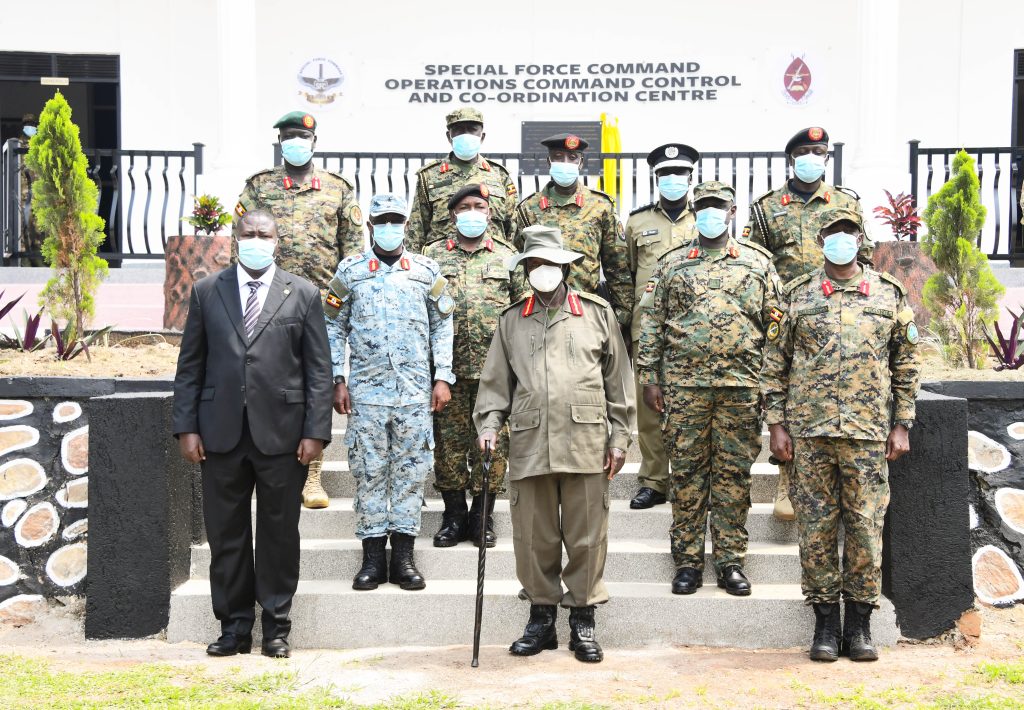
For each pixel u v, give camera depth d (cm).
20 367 641
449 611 525
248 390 491
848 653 493
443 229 630
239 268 509
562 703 425
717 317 528
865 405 481
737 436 530
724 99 1291
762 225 607
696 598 521
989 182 1250
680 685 452
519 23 1297
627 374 507
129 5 1316
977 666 477
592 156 1117
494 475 569
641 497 600
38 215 690
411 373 541
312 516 588
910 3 1275
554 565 501
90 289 699
